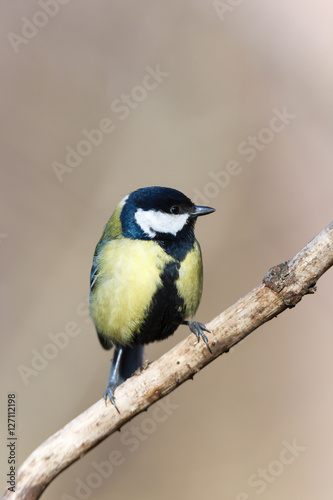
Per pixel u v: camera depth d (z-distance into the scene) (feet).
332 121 40.50
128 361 27.14
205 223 39.29
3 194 38.11
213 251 38.81
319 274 17.63
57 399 34.37
